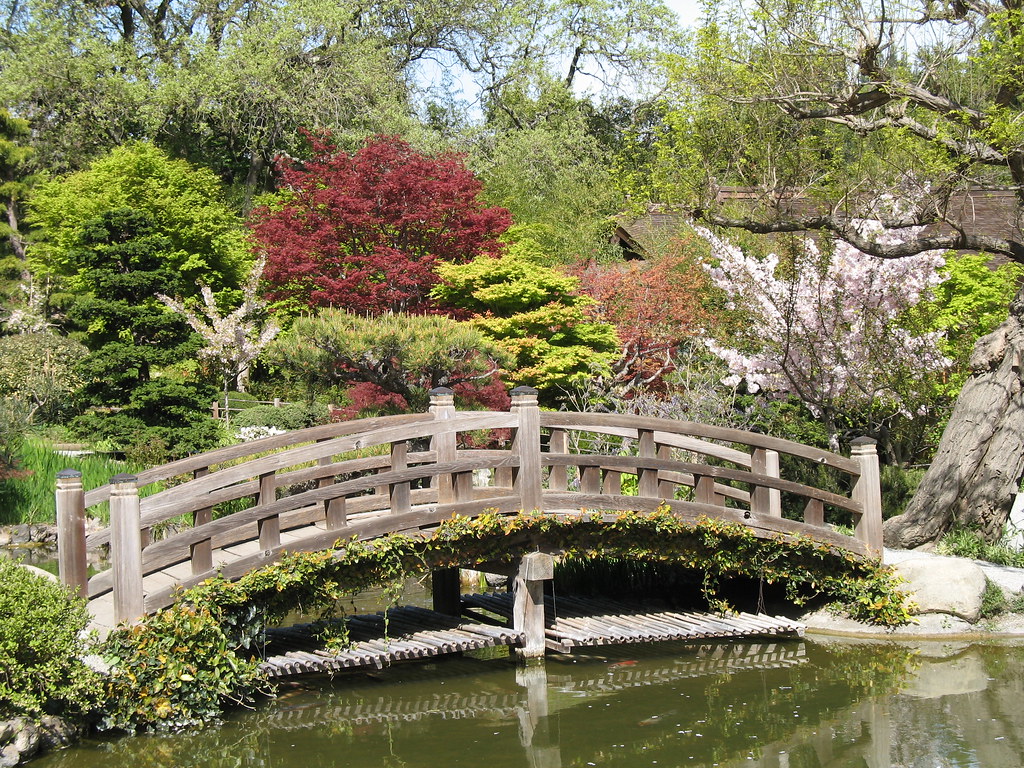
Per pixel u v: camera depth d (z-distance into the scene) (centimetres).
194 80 2853
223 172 3412
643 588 1107
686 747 709
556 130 3209
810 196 1171
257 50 2964
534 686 851
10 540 1418
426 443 1328
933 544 1123
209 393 1739
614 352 1723
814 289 1339
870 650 940
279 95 2883
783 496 1286
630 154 2784
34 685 664
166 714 734
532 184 2884
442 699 821
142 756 696
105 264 1683
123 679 715
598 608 1022
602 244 2384
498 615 1056
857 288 1317
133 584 731
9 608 643
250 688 800
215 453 876
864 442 1016
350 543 819
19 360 2153
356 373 1333
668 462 949
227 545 848
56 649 656
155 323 1644
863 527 1012
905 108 1048
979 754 668
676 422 955
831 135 1198
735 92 1096
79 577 743
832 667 889
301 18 2955
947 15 1052
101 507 1462
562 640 896
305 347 1284
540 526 891
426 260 1683
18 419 1755
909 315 1380
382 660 836
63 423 2138
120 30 3316
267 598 805
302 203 1862
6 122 2980
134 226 1688
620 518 920
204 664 758
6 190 2958
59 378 2170
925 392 1345
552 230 2344
